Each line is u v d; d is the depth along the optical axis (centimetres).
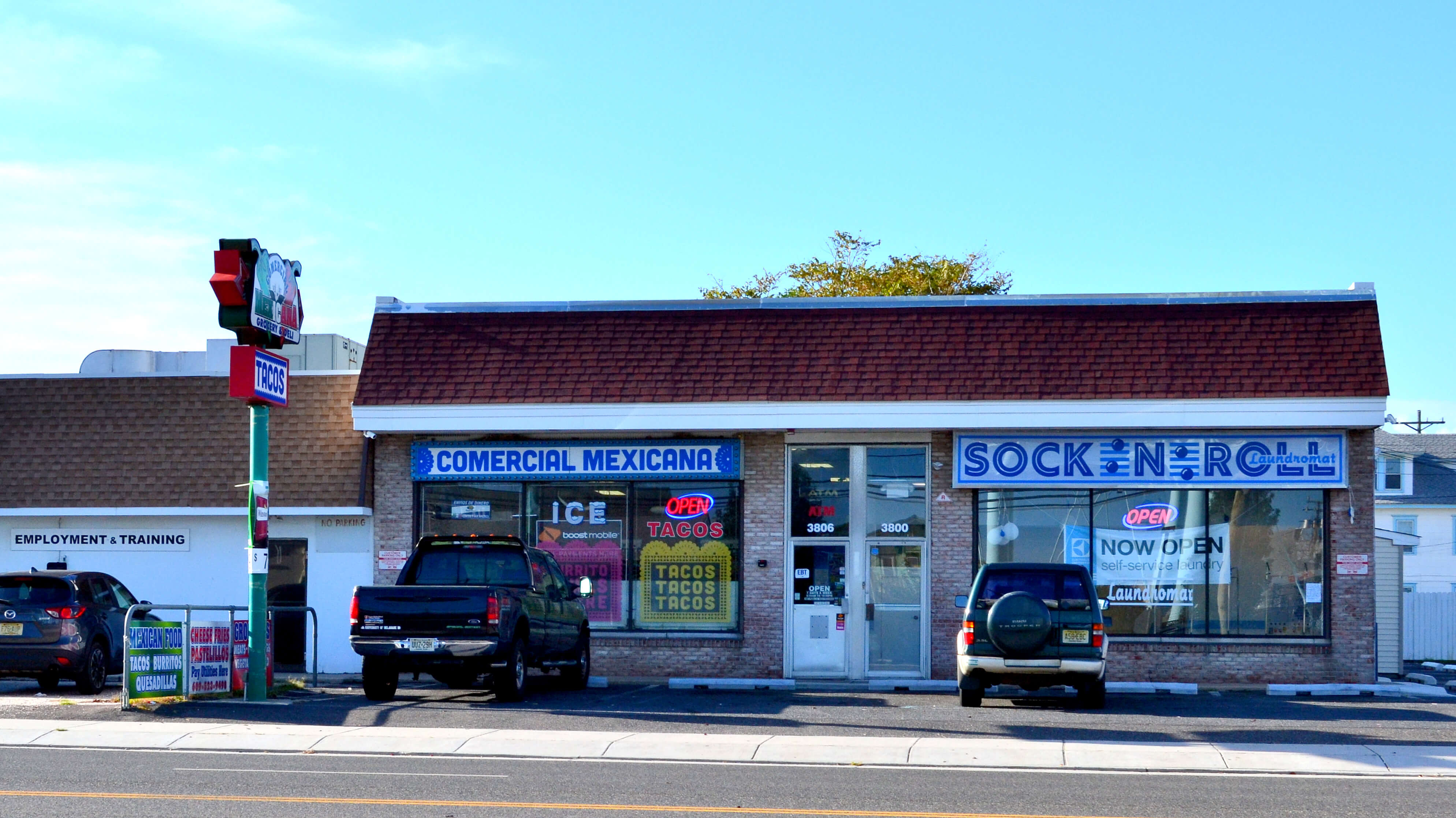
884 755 1347
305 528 2406
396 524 2364
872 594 2294
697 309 2381
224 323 1733
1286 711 1780
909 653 2284
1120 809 1052
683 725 1566
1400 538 4491
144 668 1688
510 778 1183
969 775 1234
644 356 2317
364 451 2386
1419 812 1047
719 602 2317
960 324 2300
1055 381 2208
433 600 1733
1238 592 2231
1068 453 2241
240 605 2267
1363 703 1950
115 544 2439
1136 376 2202
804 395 2231
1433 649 3584
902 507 2300
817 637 2291
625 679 2298
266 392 1770
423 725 1538
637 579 2331
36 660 1905
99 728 1487
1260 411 2162
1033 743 1416
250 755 1338
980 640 1770
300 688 2017
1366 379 2158
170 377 2525
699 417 2252
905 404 2211
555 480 2344
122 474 2428
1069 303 2308
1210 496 2244
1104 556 2252
